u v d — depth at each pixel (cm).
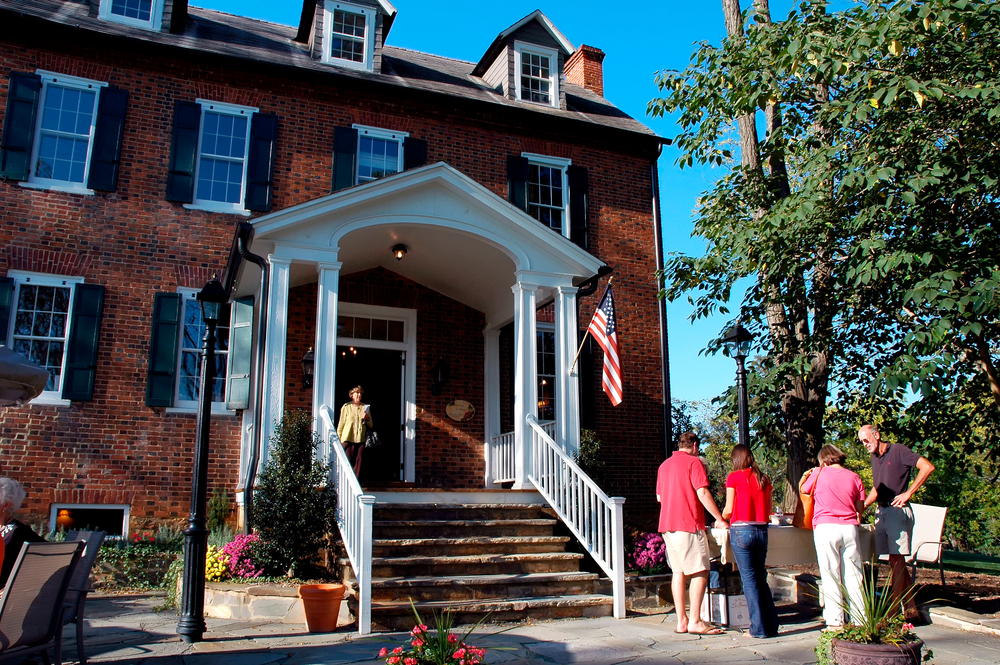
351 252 1101
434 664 426
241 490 1061
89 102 1175
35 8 1183
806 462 1111
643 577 840
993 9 788
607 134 1489
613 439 1363
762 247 985
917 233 852
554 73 1529
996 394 995
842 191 896
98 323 1092
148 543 1032
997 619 714
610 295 1012
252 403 1098
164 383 1108
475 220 1035
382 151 1337
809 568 1026
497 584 772
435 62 1617
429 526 855
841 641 477
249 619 732
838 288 1017
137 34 1221
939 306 779
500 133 1420
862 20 877
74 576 552
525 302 1045
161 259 1153
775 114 1159
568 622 742
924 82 816
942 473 1659
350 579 746
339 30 1392
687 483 700
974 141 867
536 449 988
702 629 678
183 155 1189
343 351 1241
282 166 1249
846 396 1181
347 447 1027
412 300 1283
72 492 1040
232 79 1248
